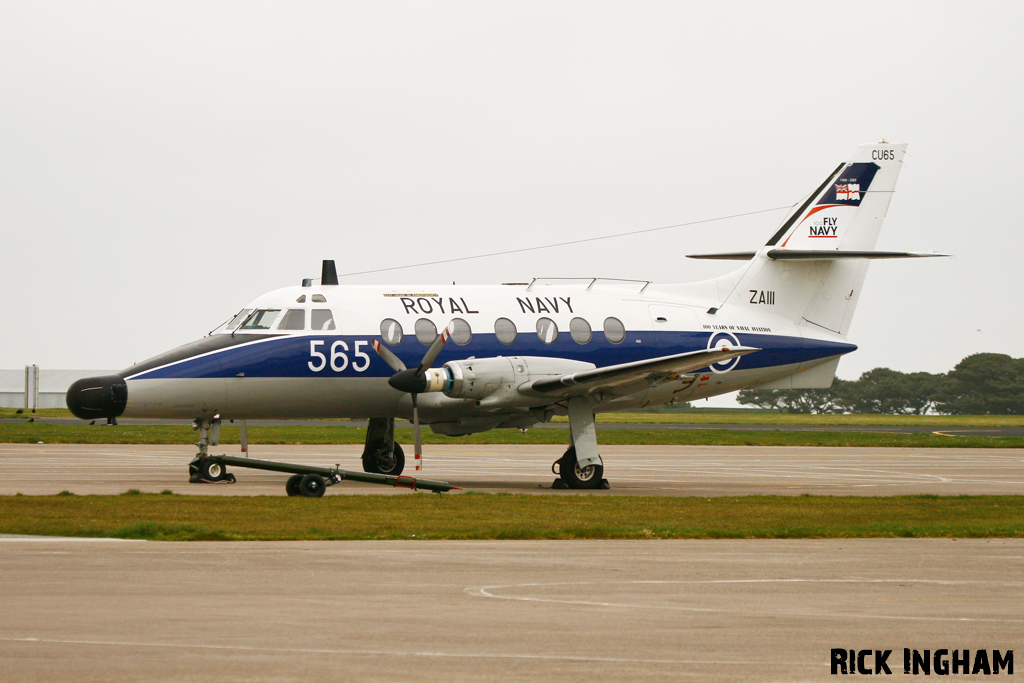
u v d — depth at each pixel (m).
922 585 30.77
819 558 35.88
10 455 94.94
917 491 67.06
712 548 38.31
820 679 21.00
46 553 34.47
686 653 22.72
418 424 63.88
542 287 75.31
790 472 85.81
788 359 79.81
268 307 69.50
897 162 83.88
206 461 65.81
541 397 66.94
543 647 23.02
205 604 26.72
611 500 56.41
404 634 23.95
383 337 69.44
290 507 48.94
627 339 74.62
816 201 82.38
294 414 69.88
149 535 38.81
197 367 66.25
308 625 24.66
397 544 38.12
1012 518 49.19
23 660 21.31
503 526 43.28
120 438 123.75
